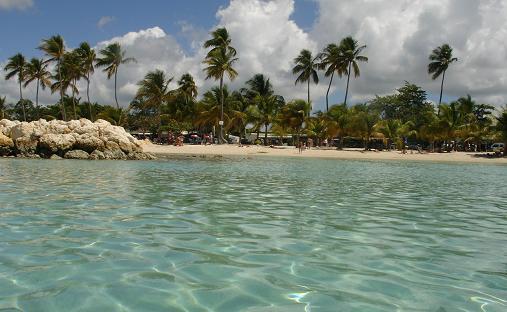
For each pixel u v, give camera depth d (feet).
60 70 185.06
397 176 61.87
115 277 14.30
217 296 12.86
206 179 49.42
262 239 20.04
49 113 251.60
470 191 43.11
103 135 93.35
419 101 269.23
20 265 15.38
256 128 200.64
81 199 30.86
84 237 19.60
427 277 14.98
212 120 190.29
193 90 209.87
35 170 55.62
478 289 13.87
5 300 12.23
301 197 35.09
